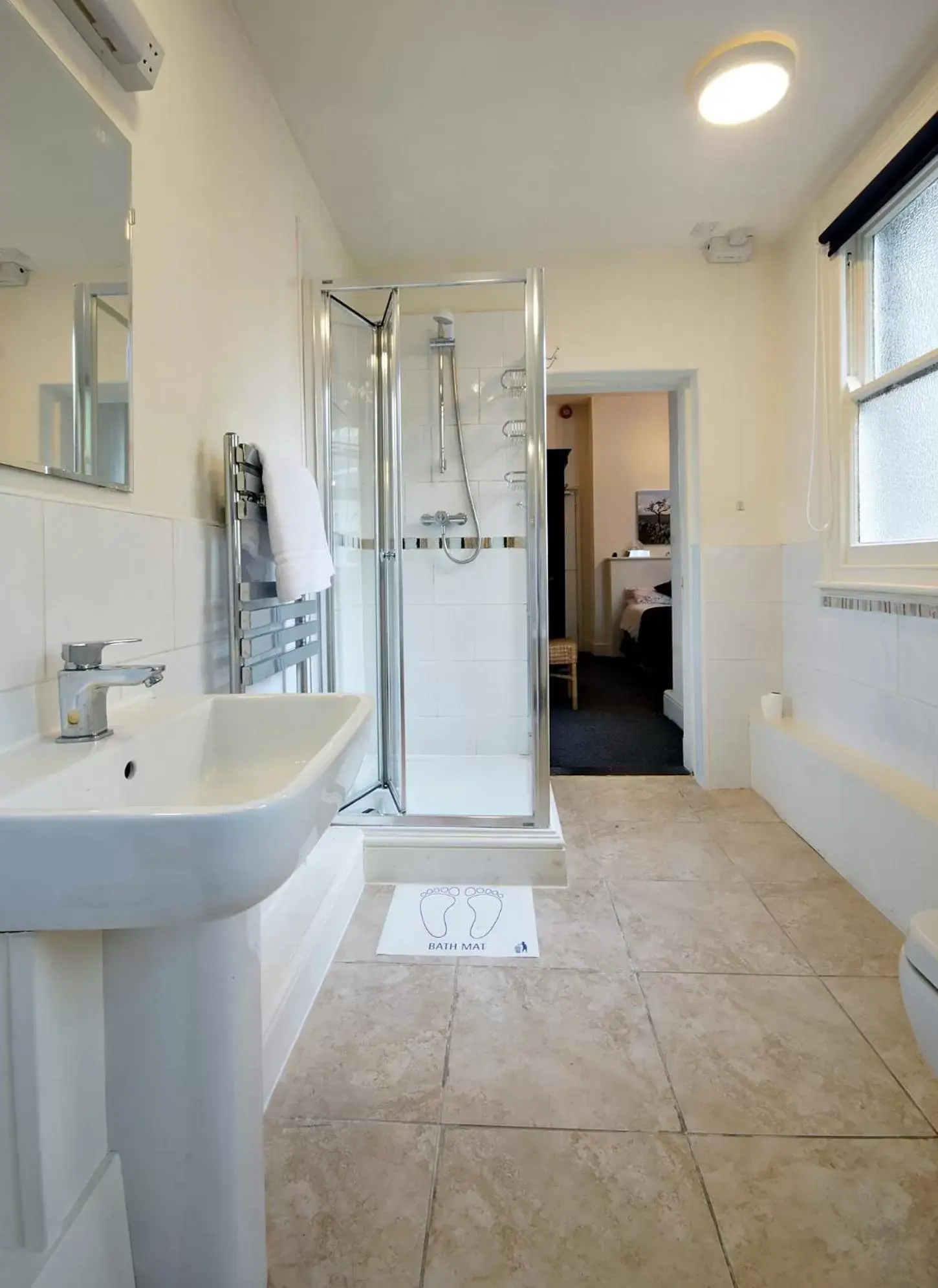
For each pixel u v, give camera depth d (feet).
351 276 9.78
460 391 10.05
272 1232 3.28
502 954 5.70
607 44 5.83
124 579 3.75
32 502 3.00
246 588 5.15
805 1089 4.17
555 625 21.88
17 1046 2.32
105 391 3.57
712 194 8.24
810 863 7.41
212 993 2.75
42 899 1.94
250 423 5.78
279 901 5.65
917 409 6.63
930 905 5.57
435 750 10.39
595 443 23.54
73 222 3.33
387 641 8.30
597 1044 4.59
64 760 2.58
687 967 5.48
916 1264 3.11
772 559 9.73
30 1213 2.35
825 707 8.41
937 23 5.65
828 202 8.05
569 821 8.73
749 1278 3.07
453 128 6.93
